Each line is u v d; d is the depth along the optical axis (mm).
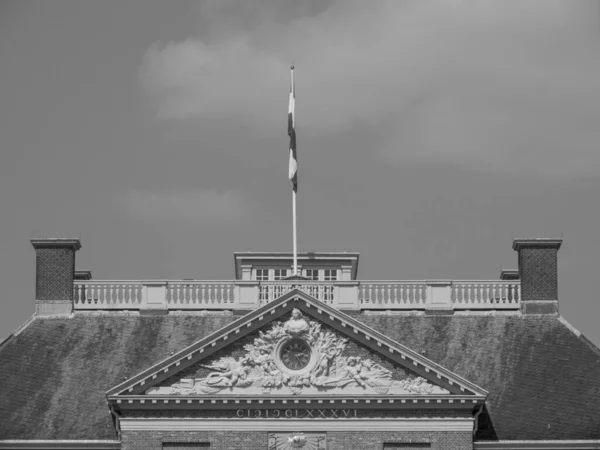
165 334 101500
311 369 96062
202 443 95688
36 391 99000
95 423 97375
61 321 102500
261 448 95688
